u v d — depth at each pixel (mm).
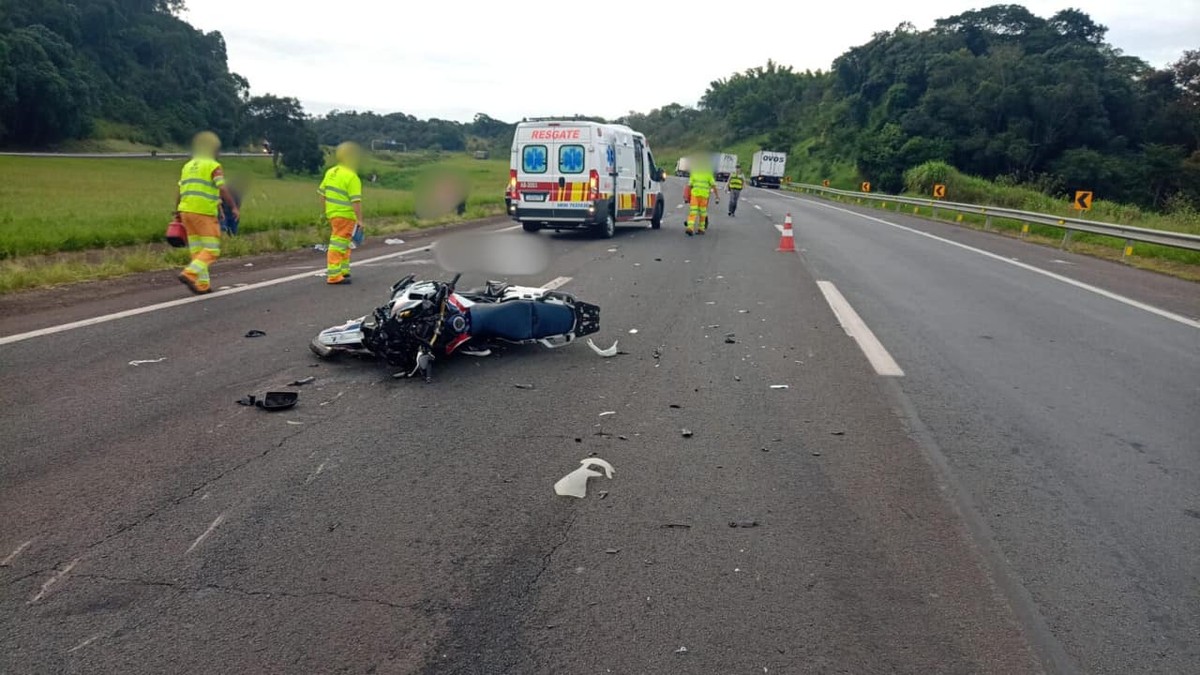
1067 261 15969
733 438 5266
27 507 4039
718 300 10414
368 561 3611
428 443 5055
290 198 32188
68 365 6566
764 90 112938
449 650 2990
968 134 63438
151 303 9336
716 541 3861
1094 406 6137
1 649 2951
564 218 17844
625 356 7391
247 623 3135
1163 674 2945
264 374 6484
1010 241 20453
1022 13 77125
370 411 5652
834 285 11930
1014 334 8703
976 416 5832
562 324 7527
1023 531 4035
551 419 5566
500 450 4961
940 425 5613
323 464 4680
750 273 13023
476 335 7160
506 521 4023
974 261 15586
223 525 3910
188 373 6441
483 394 6117
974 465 4887
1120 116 62938
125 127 101250
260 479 4445
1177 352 7992
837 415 5781
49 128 89250
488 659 2941
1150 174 56594
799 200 46031
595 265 13617
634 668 2908
